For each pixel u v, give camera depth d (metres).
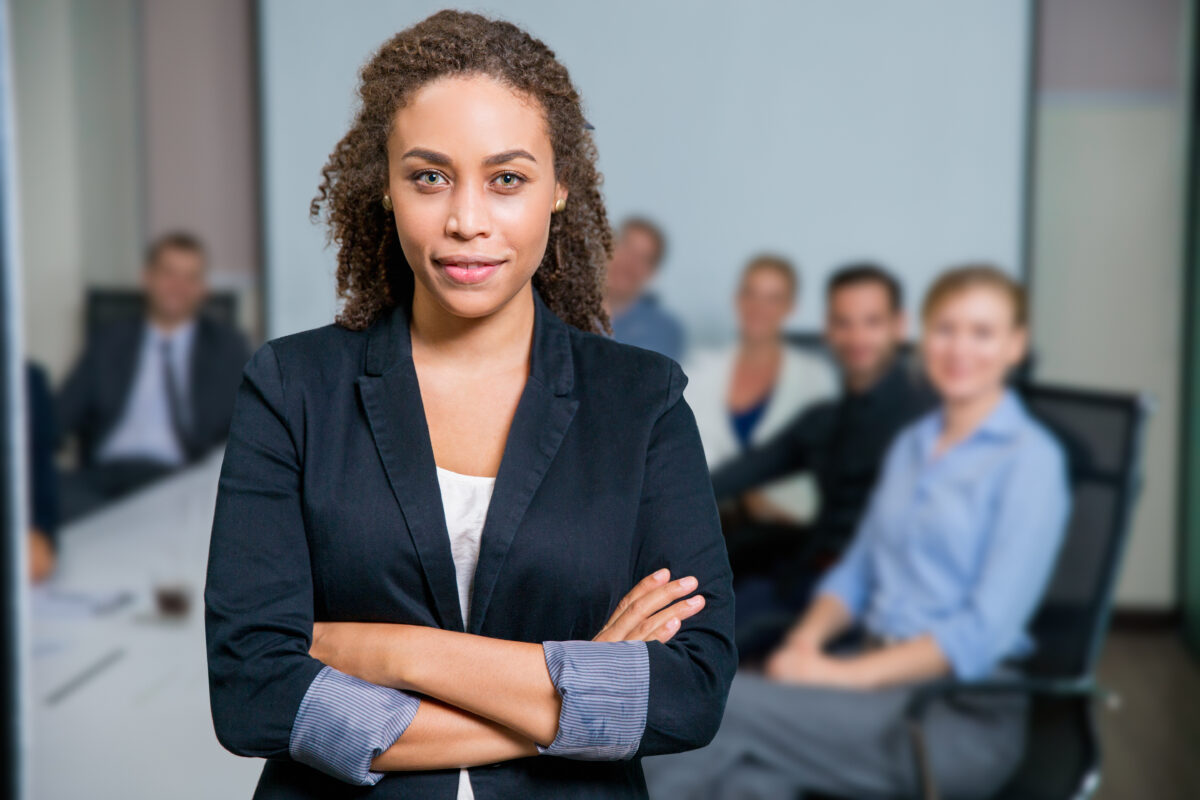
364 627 0.81
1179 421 3.60
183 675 2.26
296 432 0.83
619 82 3.21
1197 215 3.46
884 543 2.72
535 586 0.81
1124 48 3.44
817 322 3.21
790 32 3.20
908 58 3.20
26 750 2.17
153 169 3.37
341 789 0.80
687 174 3.23
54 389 3.31
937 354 3.09
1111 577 2.05
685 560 0.85
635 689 0.78
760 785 2.22
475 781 0.80
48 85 3.32
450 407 0.85
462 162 0.77
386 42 0.83
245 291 3.40
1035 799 1.96
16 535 2.44
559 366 0.86
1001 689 1.92
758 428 3.17
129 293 3.36
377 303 0.88
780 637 2.76
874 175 3.23
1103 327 3.56
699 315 3.24
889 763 2.15
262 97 3.28
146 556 2.59
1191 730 3.02
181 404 3.33
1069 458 2.20
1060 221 3.51
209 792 2.01
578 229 0.91
